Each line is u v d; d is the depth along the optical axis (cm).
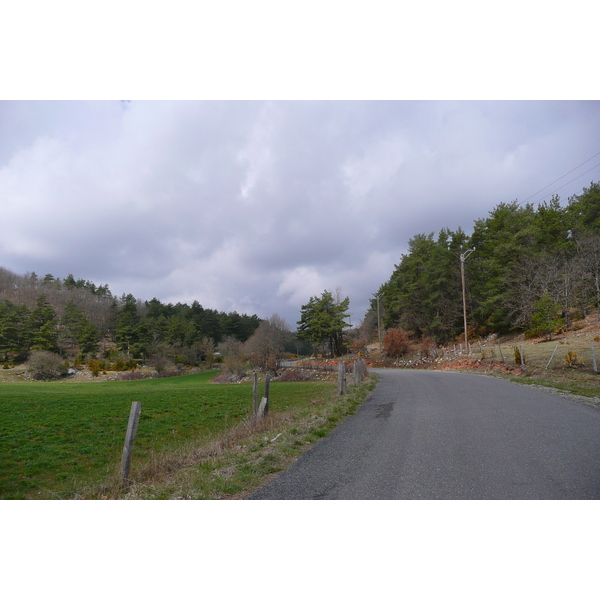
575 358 2020
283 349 6531
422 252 6631
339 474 615
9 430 1445
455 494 522
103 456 1058
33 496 713
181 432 1387
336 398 1600
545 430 840
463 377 2284
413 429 914
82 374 7406
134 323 10438
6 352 8388
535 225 4662
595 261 3703
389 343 5541
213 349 9238
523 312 4012
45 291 11619
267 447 796
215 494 568
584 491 514
